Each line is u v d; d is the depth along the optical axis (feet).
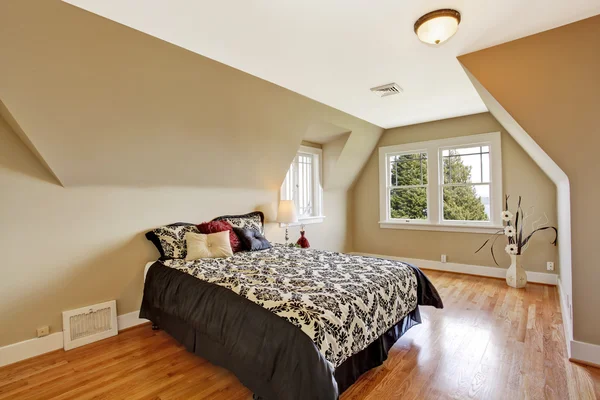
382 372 6.48
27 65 5.83
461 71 9.02
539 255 12.65
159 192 9.82
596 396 5.62
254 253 9.92
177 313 7.29
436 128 14.97
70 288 8.02
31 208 7.42
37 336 7.47
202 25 6.46
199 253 9.05
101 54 6.44
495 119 13.32
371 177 17.56
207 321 6.28
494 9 6.11
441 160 15.10
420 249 15.87
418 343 7.73
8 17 5.21
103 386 6.15
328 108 12.32
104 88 6.93
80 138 7.34
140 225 9.38
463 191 14.55
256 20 6.31
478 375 6.33
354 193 18.26
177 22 6.32
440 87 10.29
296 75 9.17
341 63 8.41
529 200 12.75
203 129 9.36
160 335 8.61
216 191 11.43
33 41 5.64
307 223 15.37
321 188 16.28
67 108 6.75
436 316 9.47
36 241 7.50
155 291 8.35
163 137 8.71
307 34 6.89
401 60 8.29
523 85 7.32
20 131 6.79
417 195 15.99
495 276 13.69
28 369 6.83
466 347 7.51
